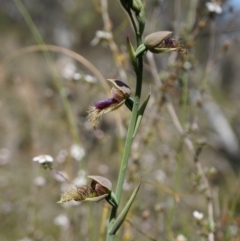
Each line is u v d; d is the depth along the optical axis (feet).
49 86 7.27
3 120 5.79
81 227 2.68
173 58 2.46
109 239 1.46
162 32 1.44
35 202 3.16
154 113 2.70
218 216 2.29
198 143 2.25
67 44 8.45
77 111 3.37
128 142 1.47
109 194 1.46
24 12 2.52
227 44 2.47
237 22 3.03
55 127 4.17
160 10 3.04
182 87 2.36
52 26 9.55
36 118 4.56
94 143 3.59
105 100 1.49
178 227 2.65
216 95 4.32
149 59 2.61
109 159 3.71
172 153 2.82
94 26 7.68
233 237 2.14
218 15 2.46
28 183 4.02
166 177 2.70
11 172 4.21
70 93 2.99
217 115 5.61
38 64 8.61
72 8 8.68
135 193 1.45
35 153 3.97
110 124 4.02
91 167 3.34
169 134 3.18
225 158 5.19
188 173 2.71
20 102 6.10
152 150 3.08
